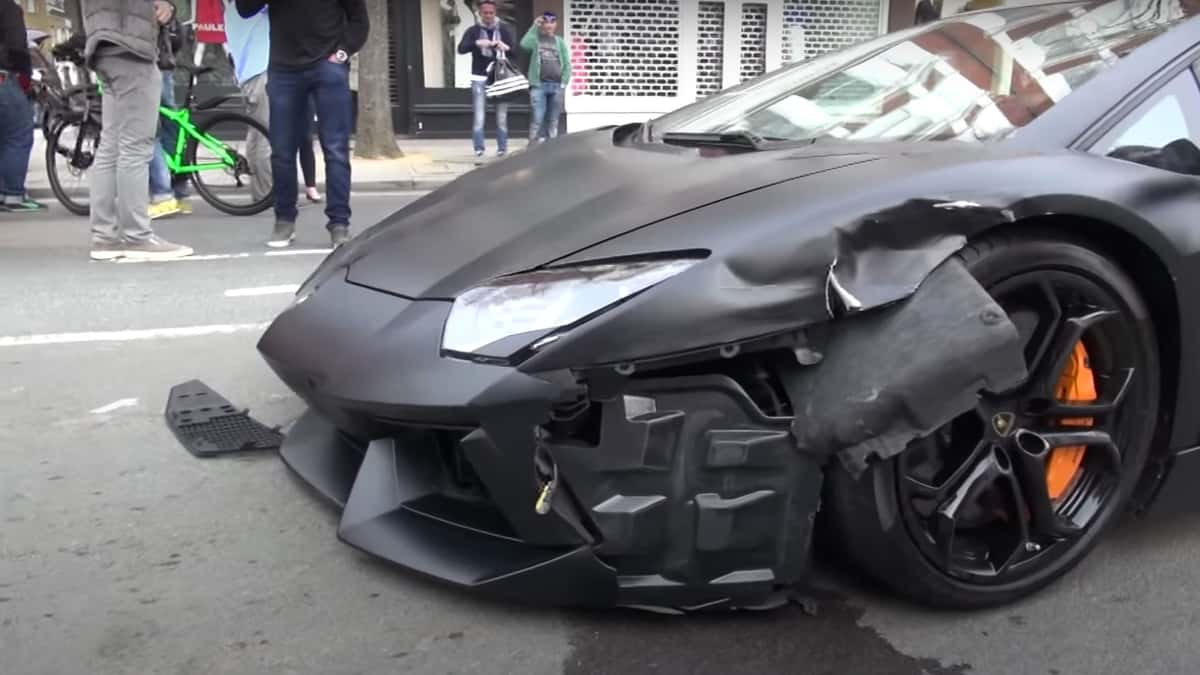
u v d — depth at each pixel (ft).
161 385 13.03
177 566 8.52
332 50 21.27
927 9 43.47
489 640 7.48
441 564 7.35
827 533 7.56
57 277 19.20
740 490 7.00
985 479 7.51
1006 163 7.57
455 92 48.49
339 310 8.14
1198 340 7.95
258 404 12.37
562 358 6.64
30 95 27.91
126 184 20.54
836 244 6.88
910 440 6.81
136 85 20.11
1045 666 7.28
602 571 7.01
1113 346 7.80
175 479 10.19
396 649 7.38
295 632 7.59
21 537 8.98
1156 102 8.46
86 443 11.10
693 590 7.15
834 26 53.98
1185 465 8.33
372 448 7.98
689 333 6.67
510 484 6.81
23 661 7.20
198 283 18.79
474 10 47.01
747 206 7.22
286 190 22.35
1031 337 7.59
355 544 7.71
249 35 26.37
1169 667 7.30
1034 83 8.88
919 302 6.92
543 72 40.78
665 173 8.28
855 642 7.50
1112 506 8.11
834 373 6.91
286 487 10.02
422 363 7.06
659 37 51.67
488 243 7.80
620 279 6.86
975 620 7.84
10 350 14.49
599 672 7.11
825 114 9.84
